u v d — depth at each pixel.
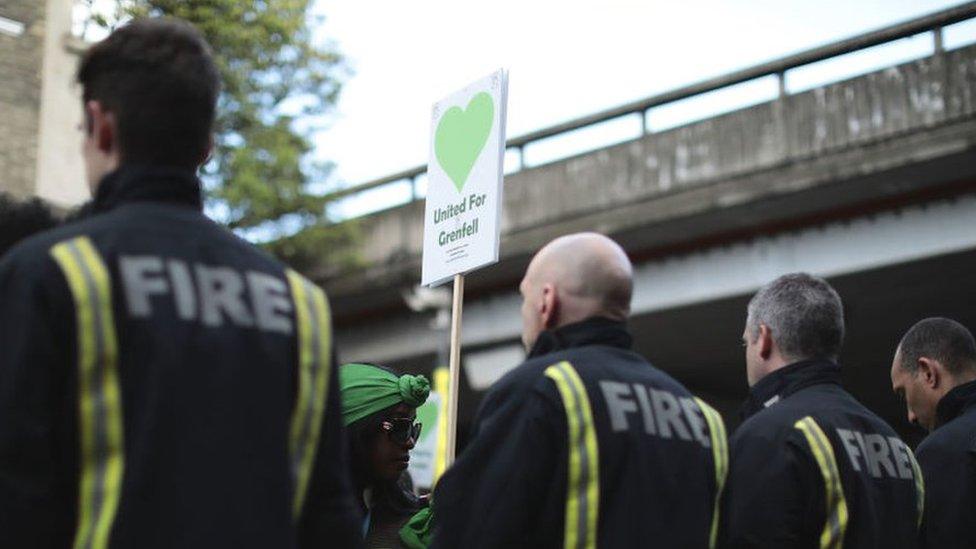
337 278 24.11
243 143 21.77
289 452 2.89
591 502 3.57
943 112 17.09
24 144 17.56
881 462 4.75
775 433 4.59
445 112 5.85
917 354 5.84
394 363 24.80
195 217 2.93
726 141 18.95
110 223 2.81
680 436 3.77
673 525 3.68
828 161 17.88
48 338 2.64
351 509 3.00
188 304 2.79
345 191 23.34
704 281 19.69
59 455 2.66
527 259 21.53
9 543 2.57
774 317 4.88
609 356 3.78
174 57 2.93
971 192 17.38
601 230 20.23
